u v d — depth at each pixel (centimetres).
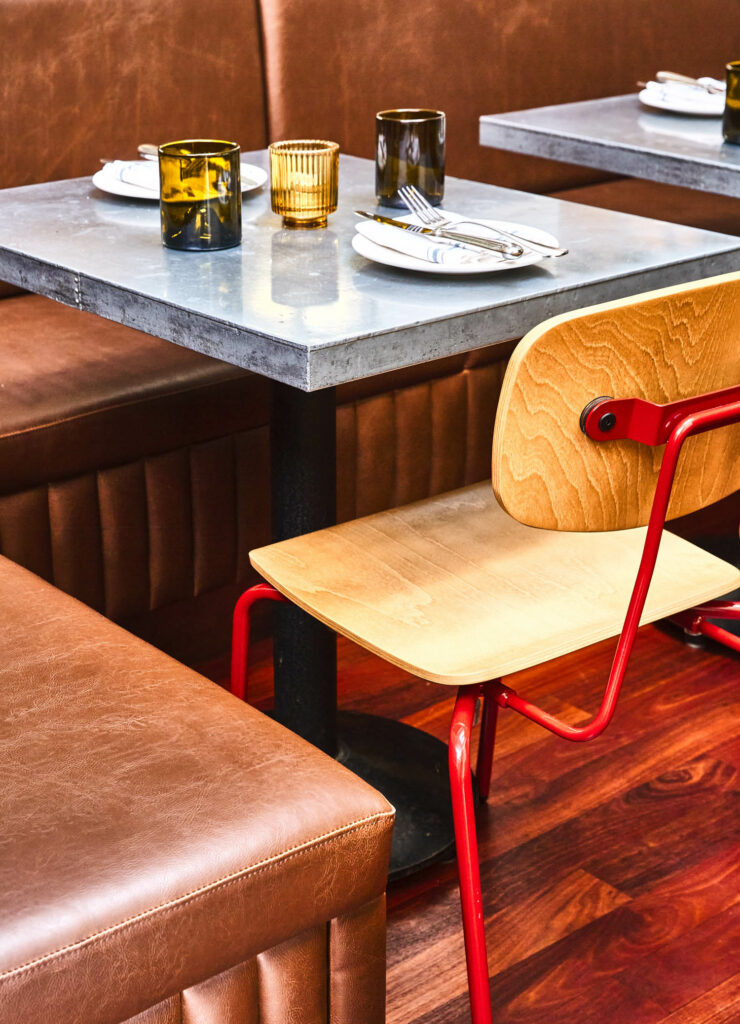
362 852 98
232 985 94
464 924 117
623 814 163
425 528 140
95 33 217
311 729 165
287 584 127
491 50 267
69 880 86
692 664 200
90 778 95
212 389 184
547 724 116
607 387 104
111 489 179
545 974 137
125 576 186
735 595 217
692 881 152
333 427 154
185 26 226
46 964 83
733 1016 132
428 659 113
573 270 133
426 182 157
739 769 173
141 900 87
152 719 102
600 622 121
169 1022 92
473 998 119
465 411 220
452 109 265
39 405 170
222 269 132
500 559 133
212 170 136
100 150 223
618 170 191
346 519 210
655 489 111
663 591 126
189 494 189
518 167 281
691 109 210
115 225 151
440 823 159
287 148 153
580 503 108
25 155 215
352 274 131
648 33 291
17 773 95
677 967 138
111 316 129
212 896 89
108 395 175
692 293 103
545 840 158
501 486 103
